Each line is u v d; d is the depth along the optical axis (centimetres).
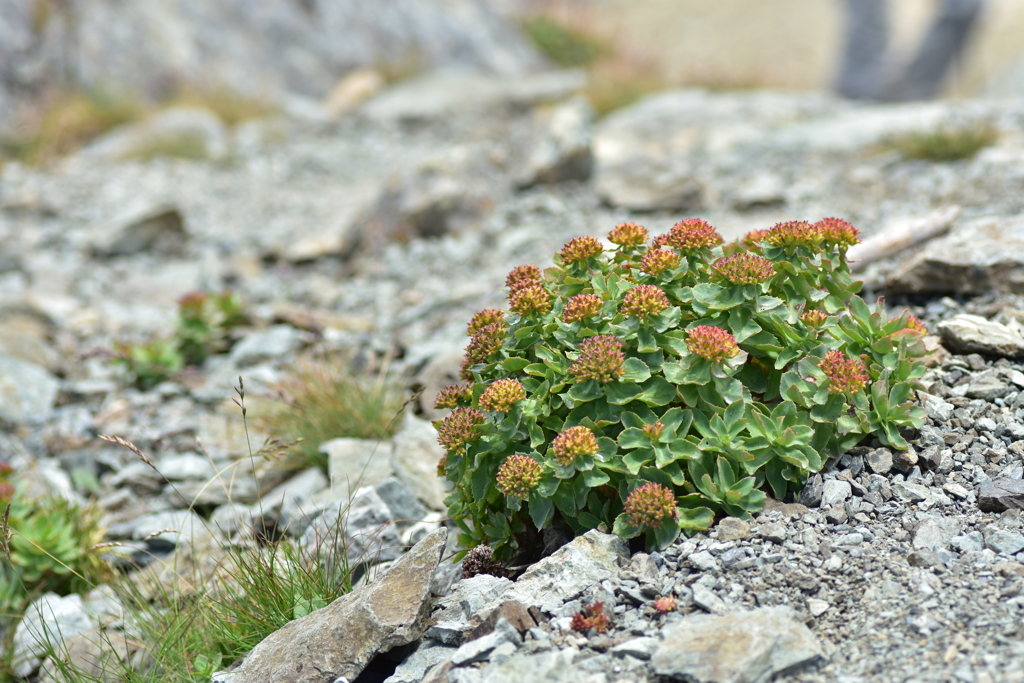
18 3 525
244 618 171
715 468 164
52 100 502
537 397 166
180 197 395
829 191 283
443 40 695
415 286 265
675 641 153
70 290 299
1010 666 149
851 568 158
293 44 629
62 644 177
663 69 675
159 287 294
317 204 385
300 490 190
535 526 169
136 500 198
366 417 198
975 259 191
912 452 166
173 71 564
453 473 168
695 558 159
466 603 162
